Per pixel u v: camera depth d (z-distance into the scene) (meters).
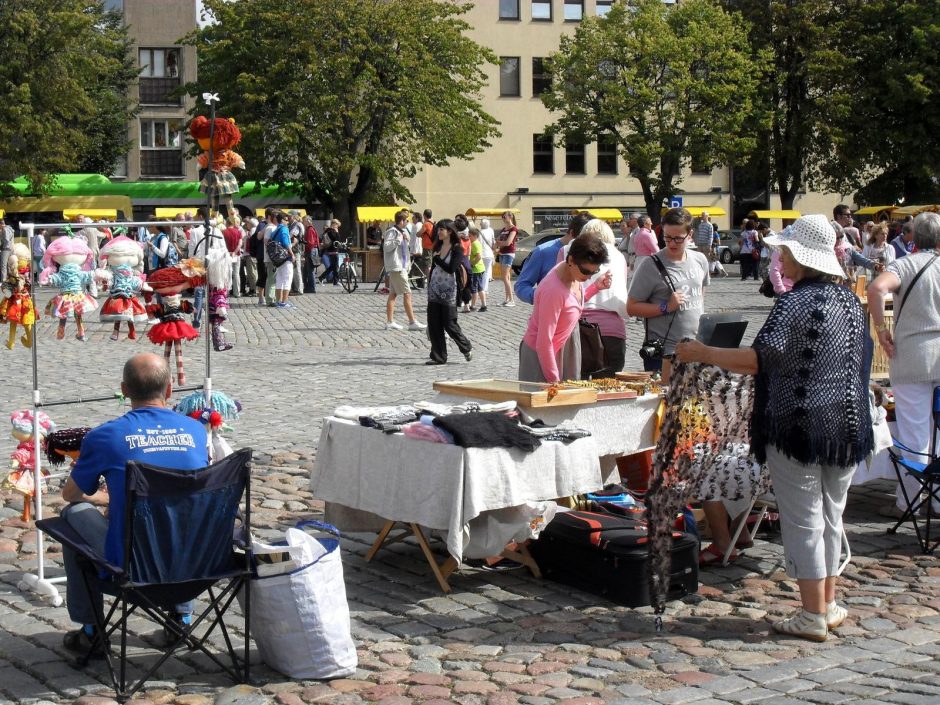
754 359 5.47
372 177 49.28
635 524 6.39
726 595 6.29
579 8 57.66
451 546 5.82
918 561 6.91
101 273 10.26
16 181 47.09
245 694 4.85
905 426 7.79
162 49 58.19
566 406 6.75
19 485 6.31
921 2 49.91
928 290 7.63
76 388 13.41
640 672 5.12
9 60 44.91
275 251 25.45
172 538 4.82
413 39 46.38
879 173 56.09
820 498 5.54
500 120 57.22
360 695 4.86
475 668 5.18
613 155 58.25
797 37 50.81
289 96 45.72
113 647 5.42
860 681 4.99
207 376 6.75
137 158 58.25
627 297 8.20
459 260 15.77
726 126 49.28
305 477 8.94
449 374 14.93
